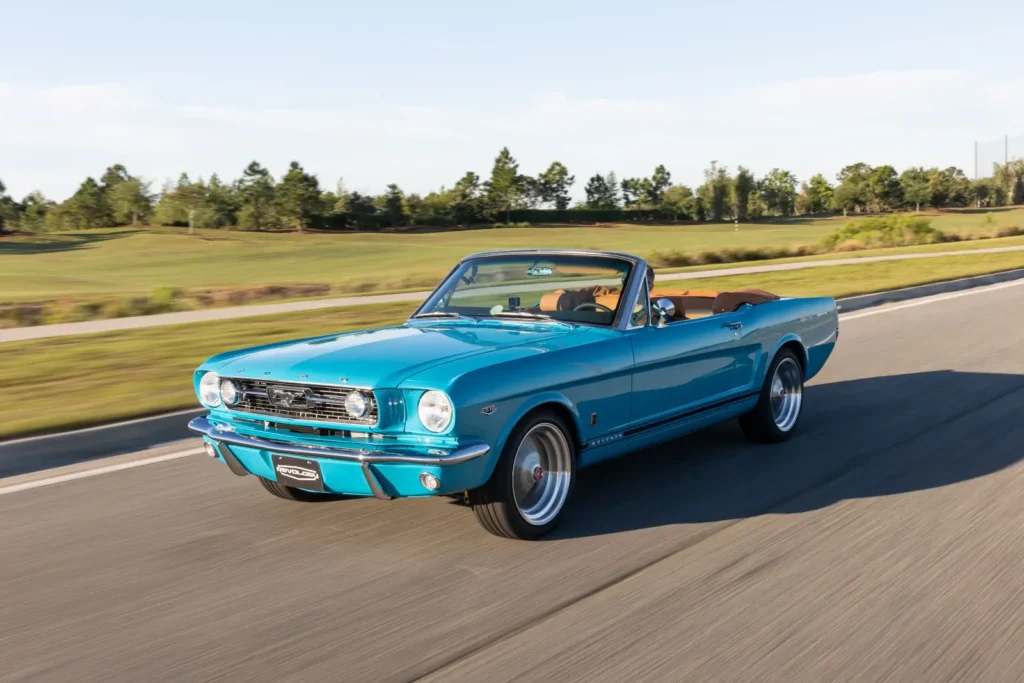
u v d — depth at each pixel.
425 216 191.12
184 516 5.39
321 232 172.25
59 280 62.88
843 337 13.20
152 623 3.90
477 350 4.88
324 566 4.55
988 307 16.72
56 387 9.45
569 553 4.68
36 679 3.41
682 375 5.88
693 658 3.49
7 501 5.73
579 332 5.39
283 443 4.72
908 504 5.44
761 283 21.56
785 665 3.43
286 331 14.20
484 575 4.39
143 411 7.68
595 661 3.48
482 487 4.70
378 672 3.42
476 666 3.45
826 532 4.96
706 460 6.55
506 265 6.09
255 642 3.70
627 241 110.44
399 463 4.39
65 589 4.30
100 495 5.84
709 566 4.47
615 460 6.57
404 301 19.48
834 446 6.92
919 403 8.46
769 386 6.85
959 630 3.72
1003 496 5.57
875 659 3.48
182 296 24.28
